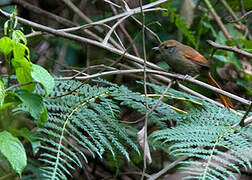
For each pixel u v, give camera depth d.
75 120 4.61
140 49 10.19
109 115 5.08
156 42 10.22
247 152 4.57
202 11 10.42
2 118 4.12
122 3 7.79
